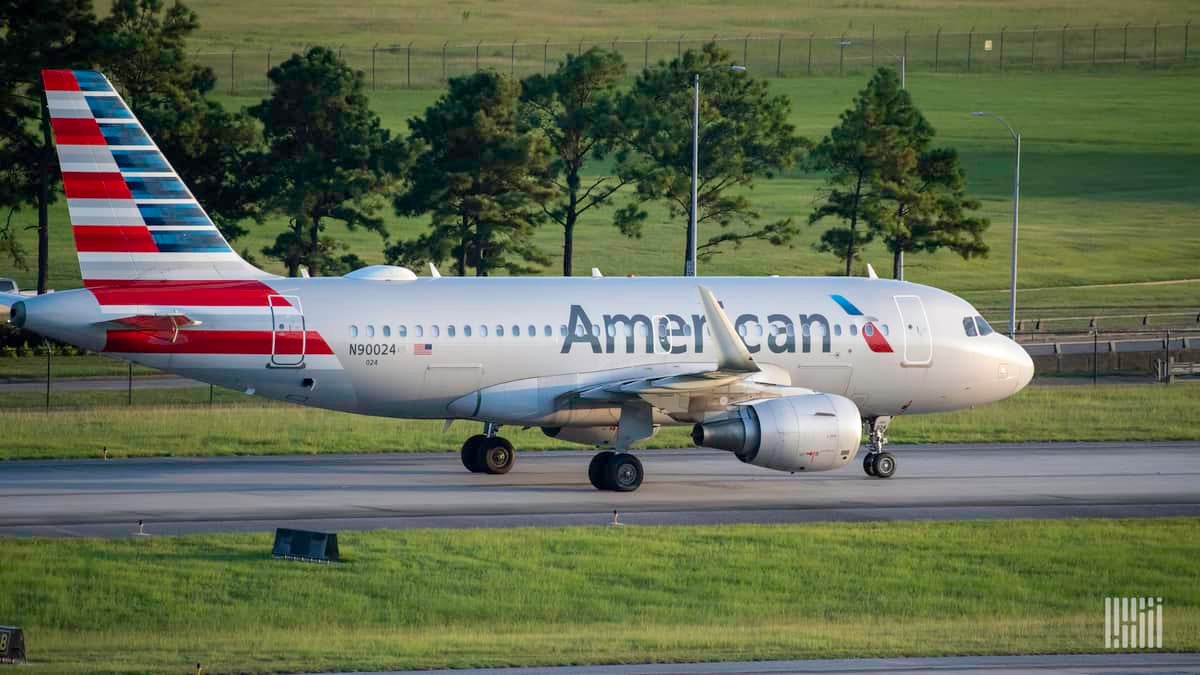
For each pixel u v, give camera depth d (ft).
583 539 454.40
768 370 599.57
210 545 437.58
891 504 530.27
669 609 385.70
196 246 561.43
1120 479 592.60
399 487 558.56
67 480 565.94
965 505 529.45
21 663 320.09
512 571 416.46
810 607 389.60
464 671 313.12
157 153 555.69
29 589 390.83
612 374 586.04
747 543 454.40
